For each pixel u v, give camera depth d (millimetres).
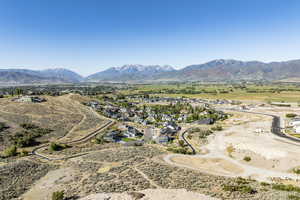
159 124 121250
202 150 71438
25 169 49344
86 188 37000
